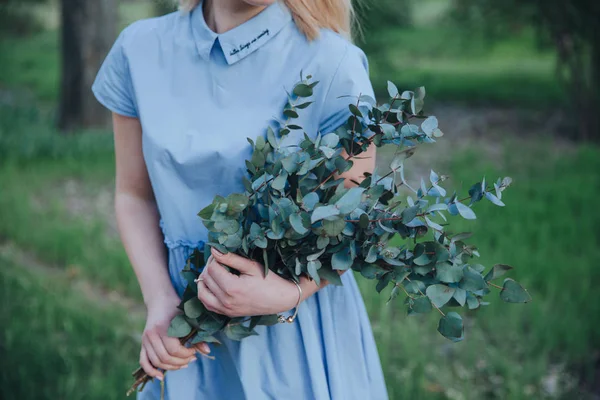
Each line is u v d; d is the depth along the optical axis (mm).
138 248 1854
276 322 1608
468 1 13609
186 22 1748
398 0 13805
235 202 1479
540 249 5539
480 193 1520
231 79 1682
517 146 9672
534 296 4789
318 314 1763
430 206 1483
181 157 1681
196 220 1738
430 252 1502
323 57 1659
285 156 1572
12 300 4762
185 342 1687
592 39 10016
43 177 8141
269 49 1666
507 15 12344
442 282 1529
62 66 11117
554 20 10180
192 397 1812
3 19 23641
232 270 1593
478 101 13258
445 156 9242
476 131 10930
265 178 1533
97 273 5449
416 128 1528
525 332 4461
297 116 1625
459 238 1530
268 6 1665
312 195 1474
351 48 1692
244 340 1712
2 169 8344
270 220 1489
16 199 7113
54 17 26062
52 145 9414
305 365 1734
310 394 1733
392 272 1539
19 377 3656
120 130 1862
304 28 1674
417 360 3922
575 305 4586
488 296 4707
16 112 12094
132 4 26969
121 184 1915
